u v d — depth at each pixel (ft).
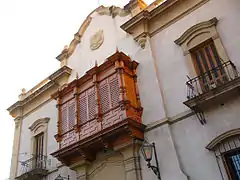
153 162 35.81
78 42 57.16
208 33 38.01
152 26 45.01
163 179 34.12
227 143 31.71
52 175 49.73
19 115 63.72
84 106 44.57
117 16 51.65
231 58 34.65
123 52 46.83
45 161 52.08
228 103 33.01
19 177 52.19
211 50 37.68
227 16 37.06
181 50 40.14
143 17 44.50
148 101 40.11
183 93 37.42
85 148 41.34
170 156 34.86
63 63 58.18
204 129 33.86
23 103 63.46
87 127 42.45
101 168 41.73
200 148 33.35
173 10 43.19
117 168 39.78
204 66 37.63
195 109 34.35
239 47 34.47
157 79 40.40
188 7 41.68
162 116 37.70
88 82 45.88
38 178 51.19
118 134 38.11
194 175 32.55
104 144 39.06
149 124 38.50
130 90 40.91
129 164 37.55
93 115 42.34
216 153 31.96
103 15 54.34
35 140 57.67
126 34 48.11
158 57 42.27
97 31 53.98
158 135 37.09
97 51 52.16
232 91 31.63
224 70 34.73
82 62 54.29
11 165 58.95
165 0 46.93
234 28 35.81
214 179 30.99
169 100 38.42
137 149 38.01
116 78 41.65
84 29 56.90
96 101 42.34
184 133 35.32
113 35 50.44
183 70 38.68
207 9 39.58
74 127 43.96
